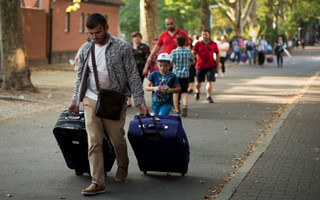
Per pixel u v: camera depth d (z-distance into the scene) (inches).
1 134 770.2
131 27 4549.7
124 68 505.0
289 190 494.0
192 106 1096.2
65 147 533.0
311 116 942.4
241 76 1905.8
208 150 682.2
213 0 2967.5
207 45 1145.4
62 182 532.1
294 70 2246.6
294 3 5428.2
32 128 821.9
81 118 522.0
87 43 502.9
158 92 703.7
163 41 956.0
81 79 502.9
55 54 2559.1
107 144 525.0
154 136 522.3
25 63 1251.2
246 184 514.6
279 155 638.5
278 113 1003.9
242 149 689.0
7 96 1128.2
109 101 490.3
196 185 524.4
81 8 2812.5
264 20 4313.5
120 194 495.2
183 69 937.5
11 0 1221.1
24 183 527.5
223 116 966.4
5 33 1227.2
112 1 3102.9
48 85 1502.2
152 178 548.7
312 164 594.6
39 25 2416.3
